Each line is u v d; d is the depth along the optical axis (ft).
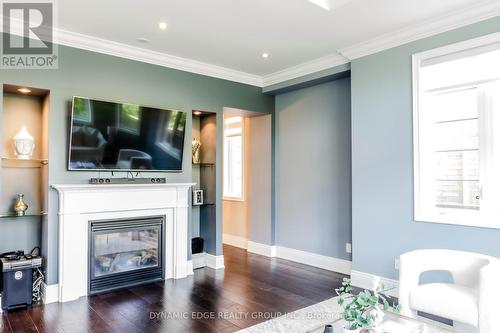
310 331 6.43
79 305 10.83
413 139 11.38
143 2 9.69
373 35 11.95
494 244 9.69
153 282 13.15
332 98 15.25
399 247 11.71
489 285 7.34
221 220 15.66
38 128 12.35
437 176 11.34
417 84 11.34
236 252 18.54
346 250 14.49
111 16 10.53
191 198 15.42
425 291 8.43
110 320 9.71
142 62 13.47
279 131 17.71
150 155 13.35
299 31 11.65
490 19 9.86
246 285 12.83
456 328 8.23
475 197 10.53
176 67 14.35
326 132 15.46
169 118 13.74
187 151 14.74
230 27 11.35
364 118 12.80
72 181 11.84
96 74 12.36
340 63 13.99
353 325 6.10
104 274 12.20
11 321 9.66
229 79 16.07
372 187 12.51
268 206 17.83
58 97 11.57
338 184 14.92
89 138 11.84
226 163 21.66
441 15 10.46
